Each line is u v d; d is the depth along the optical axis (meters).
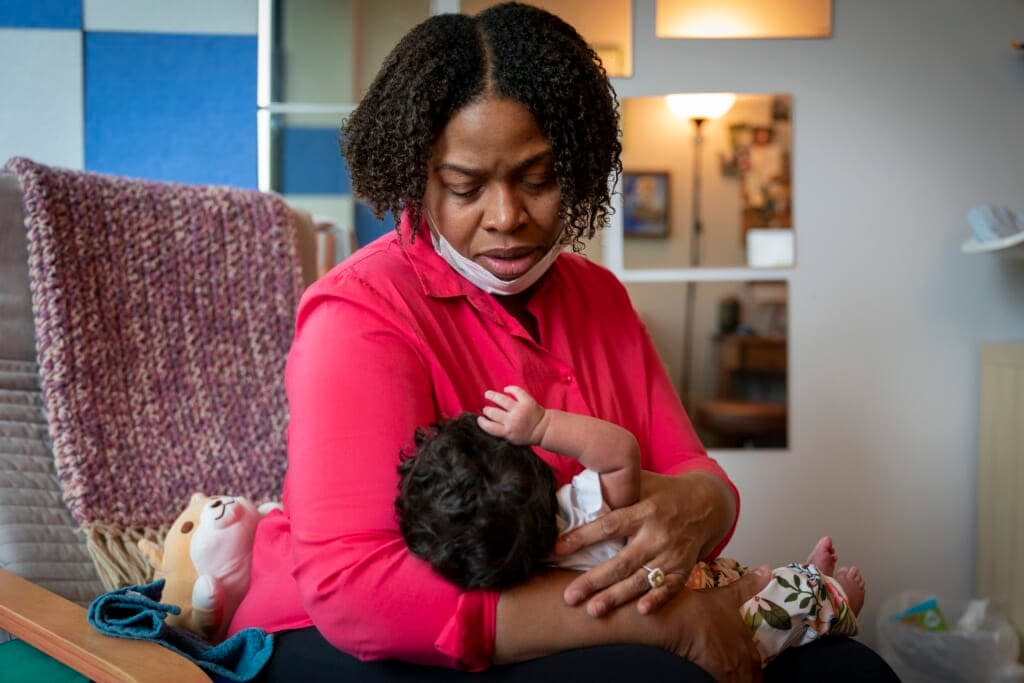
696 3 2.32
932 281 2.32
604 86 1.01
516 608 0.88
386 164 0.98
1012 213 2.19
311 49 2.46
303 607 1.03
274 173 2.48
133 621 0.98
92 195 1.46
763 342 2.35
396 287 1.01
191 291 1.51
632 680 0.84
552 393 1.07
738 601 0.99
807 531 2.35
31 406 1.39
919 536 2.34
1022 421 2.08
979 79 2.30
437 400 1.01
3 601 1.07
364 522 0.91
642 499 0.97
